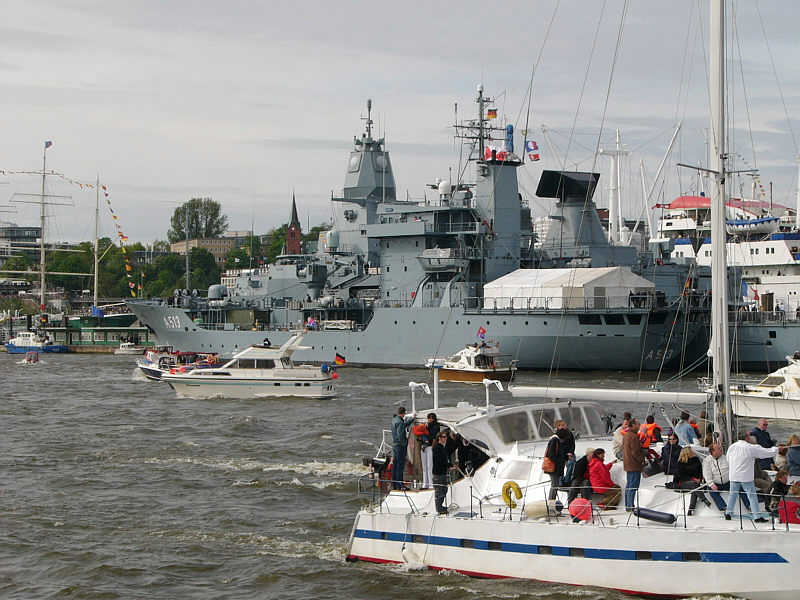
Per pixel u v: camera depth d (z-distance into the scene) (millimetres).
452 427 25438
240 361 65812
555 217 91688
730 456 21500
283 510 32844
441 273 89000
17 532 30328
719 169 24406
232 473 38906
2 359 118062
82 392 71750
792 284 96000
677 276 89375
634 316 76750
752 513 21312
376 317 87688
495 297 80438
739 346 80125
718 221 24406
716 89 24484
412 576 24125
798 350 78250
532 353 79938
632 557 21453
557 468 23156
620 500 23125
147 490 36000
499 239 89125
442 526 24031
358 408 59469
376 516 25359
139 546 28688
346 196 108812
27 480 37938
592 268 82500
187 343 100812
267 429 51094
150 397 67500
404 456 26438
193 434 49500
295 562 26766
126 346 129500
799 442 24469
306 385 64562
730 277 87938
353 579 24469
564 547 22219
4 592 25281
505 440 25844
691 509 22062
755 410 52281
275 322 101688
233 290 113938
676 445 23516
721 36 24344
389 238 93750
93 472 39344
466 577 23672
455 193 91250
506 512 23734
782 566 20297
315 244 120812
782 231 107312
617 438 24484
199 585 25406
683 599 21094
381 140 109250
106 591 25000
